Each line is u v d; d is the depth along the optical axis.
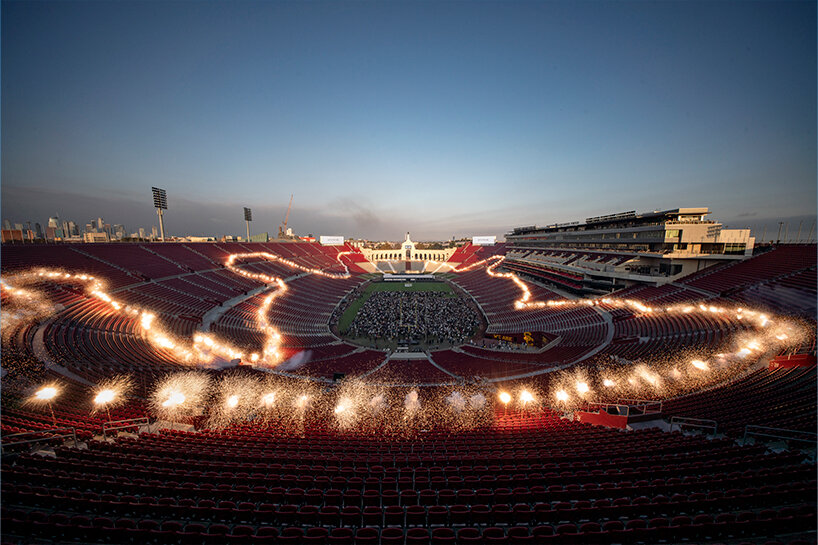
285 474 11.88
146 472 11.10
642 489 10.16
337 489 10.78
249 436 15.91
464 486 11.15
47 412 16.00
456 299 78.50
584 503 9.59
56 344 25.30
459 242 172.75
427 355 42.50
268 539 8.07
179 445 14.06
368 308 69.19
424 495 10.35
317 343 47.03
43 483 10.34
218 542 8.07
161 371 24.62
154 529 8.60
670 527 8.00
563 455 12.99
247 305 55.75
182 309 45.47
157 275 54.22
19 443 12.03
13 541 8.06
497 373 32.69
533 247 96.62
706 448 13.24
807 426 13.27
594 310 47.88
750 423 14.53
